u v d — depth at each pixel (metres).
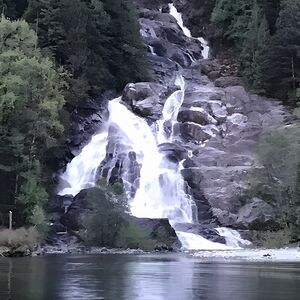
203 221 55.06
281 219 49.94
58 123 45.72
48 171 53.88
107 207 41.91
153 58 84.50
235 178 57.19
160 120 68.75
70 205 47.00
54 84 49.03
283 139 50.31
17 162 42.94
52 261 25.36
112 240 41.69
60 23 64.38
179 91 74.69
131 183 57.53
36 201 42.59
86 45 65.94
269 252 37.47
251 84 77.81
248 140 65.06
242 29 89.94
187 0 106.69
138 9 101.62
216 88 76.94
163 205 56.12
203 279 15.37
